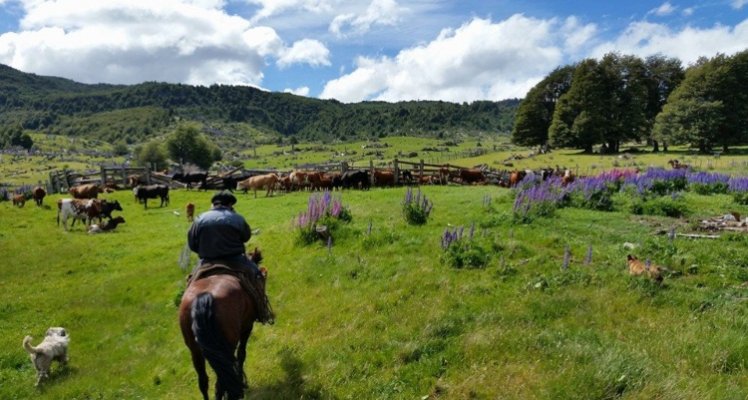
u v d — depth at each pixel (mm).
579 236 13227
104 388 8016
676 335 7086
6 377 8836
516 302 8625
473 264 10828
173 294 11977
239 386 5516
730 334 6871
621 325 7590
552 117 103875
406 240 13039
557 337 7191
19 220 23250
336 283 10648
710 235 12961
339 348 7688
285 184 31453
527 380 6168
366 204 19953
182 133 140500
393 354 7262
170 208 26750
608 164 67375
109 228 20891
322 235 13797
